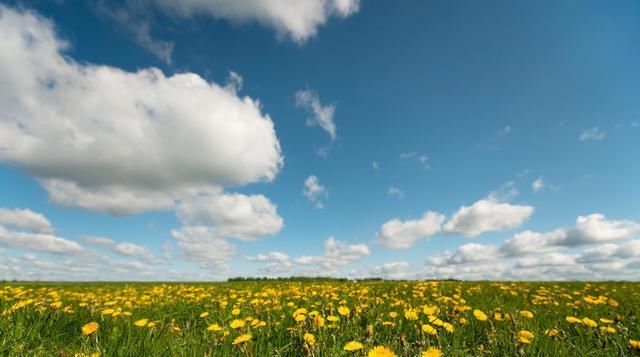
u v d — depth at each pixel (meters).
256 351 3.76
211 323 5.73
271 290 11.26
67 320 5.22
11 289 10.37
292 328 4.45
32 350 3.78
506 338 4.22
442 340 4.33
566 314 6.75
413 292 10.42
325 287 12.93
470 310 6.88
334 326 4.62
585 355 3.87
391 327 4.86
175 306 8.09
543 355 3.82
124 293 12.72
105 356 3.43
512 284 15.23
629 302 8.88
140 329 4.46
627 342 4.21
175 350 3.64
